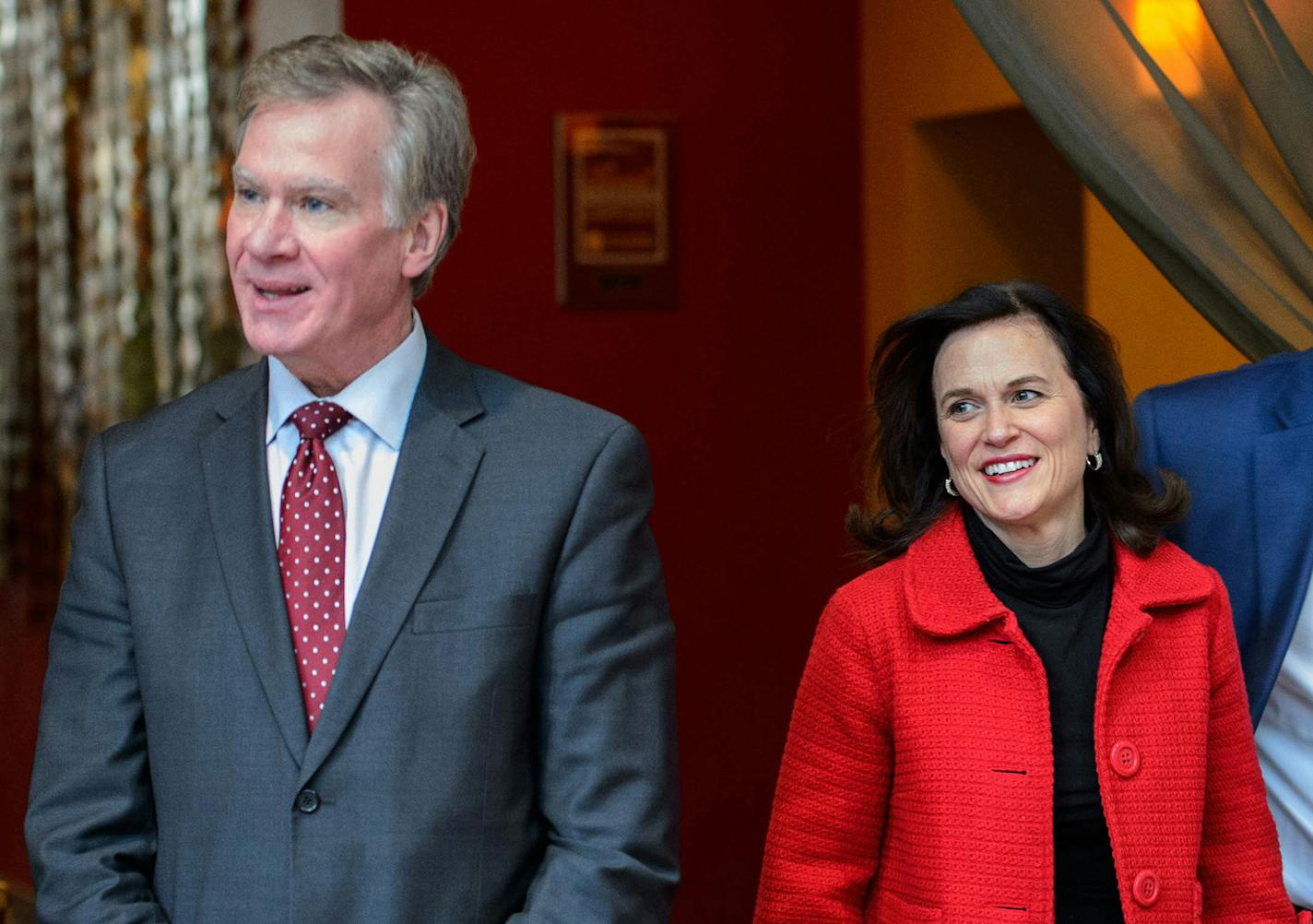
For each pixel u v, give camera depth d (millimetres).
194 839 4207
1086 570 4695
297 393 4469
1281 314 5559
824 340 11875
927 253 11508
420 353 4555
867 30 11828
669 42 11406
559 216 11172
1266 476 4992
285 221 4113
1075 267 11906
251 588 4301
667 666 4602
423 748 4176
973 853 4484
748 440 11688
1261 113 5410
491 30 10984
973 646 4641
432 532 4324
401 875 4090
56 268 14781
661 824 4422
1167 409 5246
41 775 4406
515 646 4293
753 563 11719
